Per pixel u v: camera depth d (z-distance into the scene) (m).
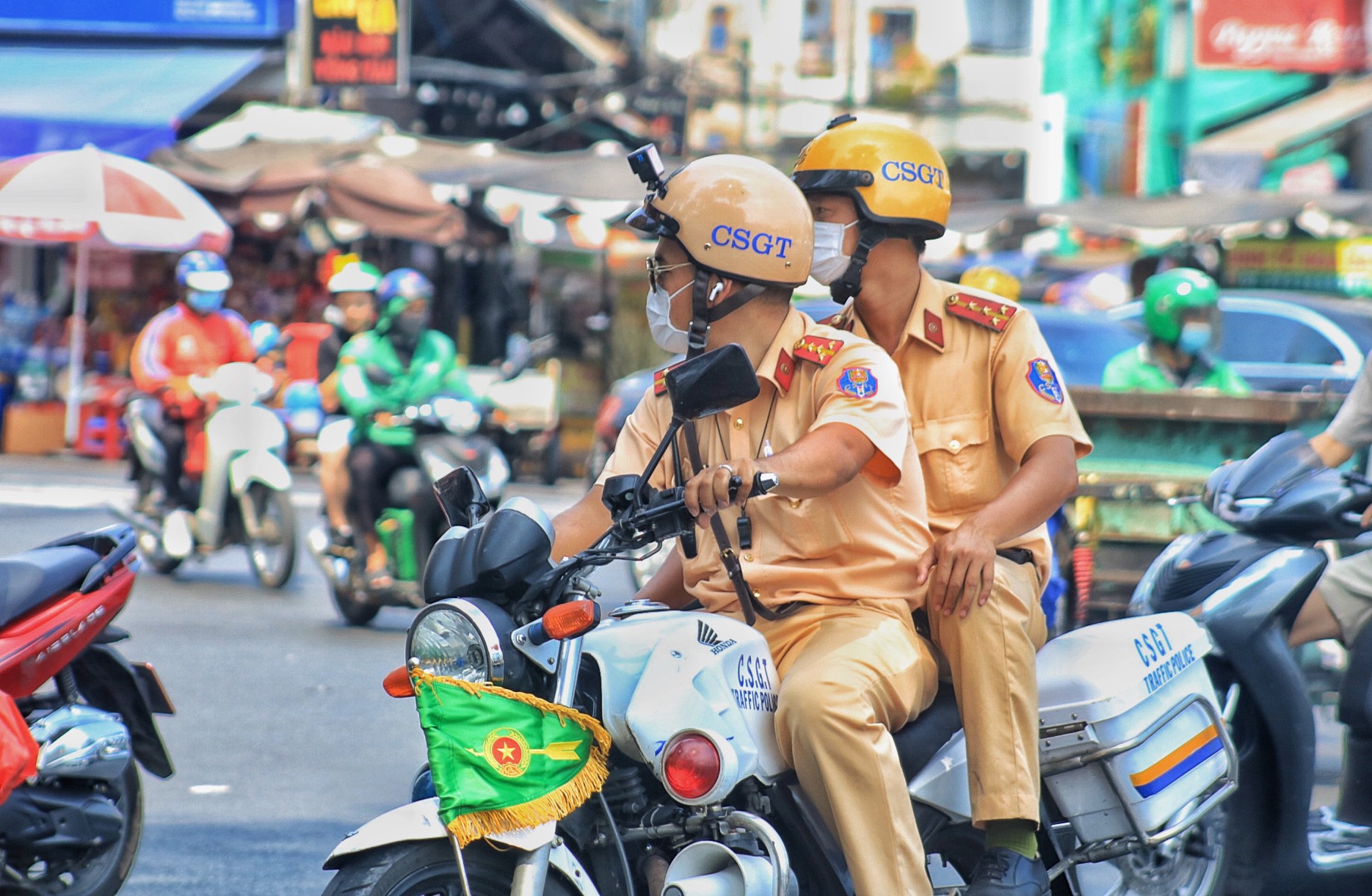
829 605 8.19
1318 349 25.14
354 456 22.20
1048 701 9.30
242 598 25.38
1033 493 8.50
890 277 8.98
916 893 7.71
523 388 44.06
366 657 20.84
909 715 8.23
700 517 7.32
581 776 7.13
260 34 50.19
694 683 7.58
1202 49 52.25
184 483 26.80
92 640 11.29
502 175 40.84
